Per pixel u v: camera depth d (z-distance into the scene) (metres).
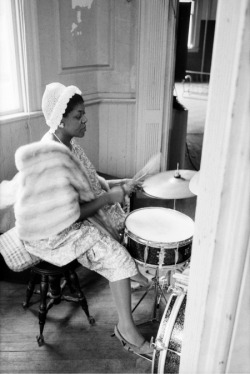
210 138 0.66
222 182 0.64
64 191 1.69
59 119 1.77
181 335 1.41
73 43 3.06
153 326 2.11
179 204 3.55
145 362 1.90
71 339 2.04
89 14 3.12
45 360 1.91
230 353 0.77
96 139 3.59
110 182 2.30
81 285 2.48
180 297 1.54
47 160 1.67
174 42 3.21
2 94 2.74
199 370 0.82
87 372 1.85
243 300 0.71
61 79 3.03
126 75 3.36
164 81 3.31
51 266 1.94
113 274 1.81
